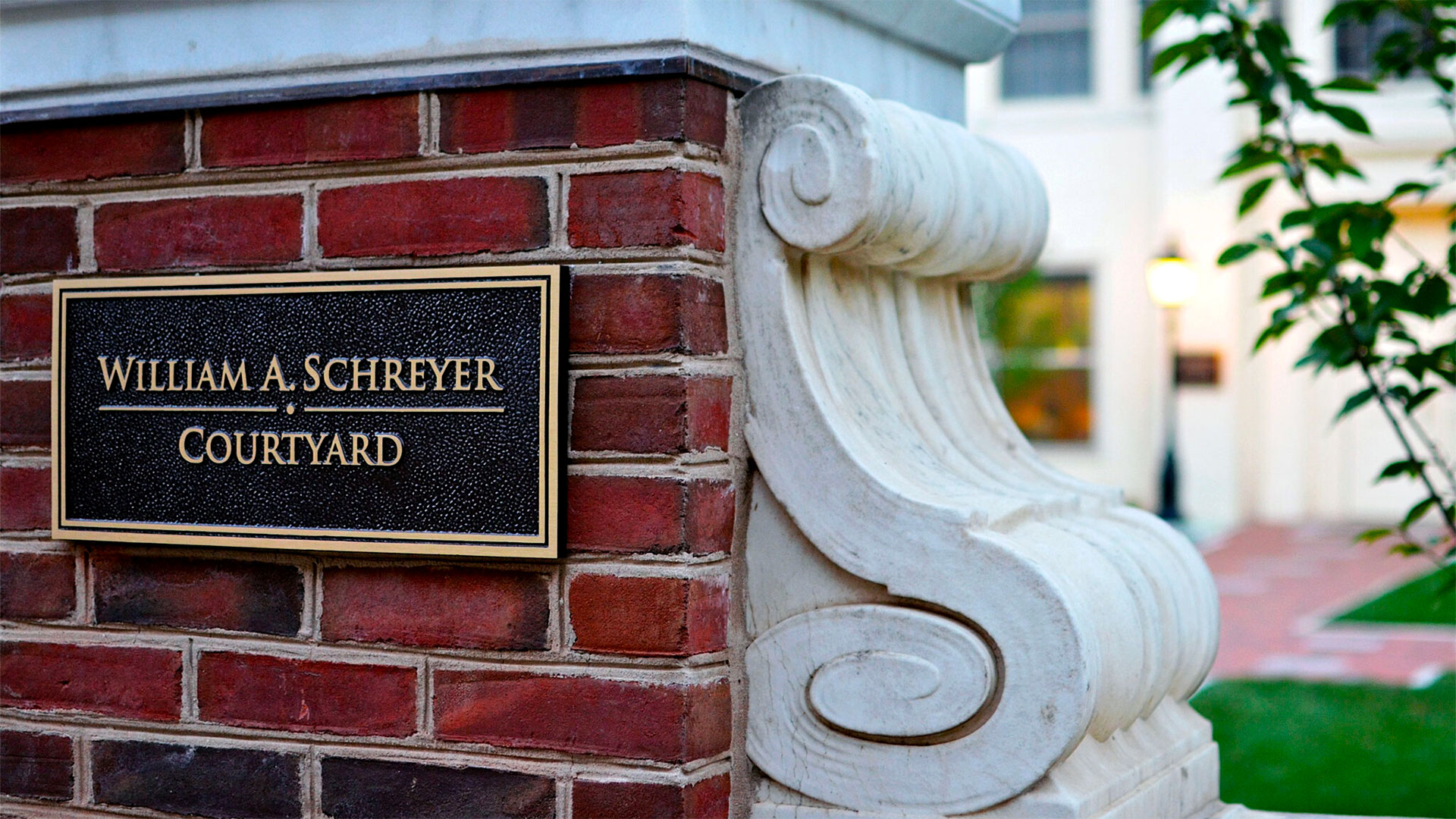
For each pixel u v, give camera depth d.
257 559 1.79
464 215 1.68
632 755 1.61
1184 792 2.02
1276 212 13.48
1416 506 2.39
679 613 1.59
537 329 1.63
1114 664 1.74
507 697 1.66
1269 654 6.91
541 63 1.64
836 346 1.80
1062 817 1.60
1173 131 13.70
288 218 1.77
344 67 1.73
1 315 1.92
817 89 1.67
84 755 1.87
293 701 1.76
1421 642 7.14
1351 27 12.74
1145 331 14.33
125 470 1.83
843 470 1.67
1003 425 2.16
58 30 1.87
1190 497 13.91
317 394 1.73
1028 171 2.22
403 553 1.69
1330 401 13.80
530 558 1.64
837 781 1.68
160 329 1.81
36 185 1.90
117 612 1.86
